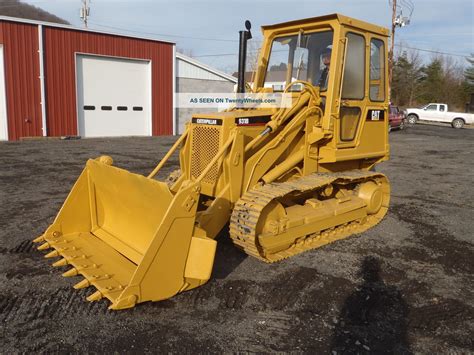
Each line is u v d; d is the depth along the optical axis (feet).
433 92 173.88
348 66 18.04
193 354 10.45
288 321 12.05
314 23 17.85
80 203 15.81
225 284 14.01
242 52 17.12
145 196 13.34
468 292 14.24
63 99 53.47
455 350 10.98
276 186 16.12
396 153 51.85
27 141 49.96
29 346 10.52
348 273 15.29
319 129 17.37
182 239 12.23
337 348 10.88
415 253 17.61
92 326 11.43
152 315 12.06
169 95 64.13
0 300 12.55
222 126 15.39
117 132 59.72
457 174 37.83
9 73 48.96
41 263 15.05
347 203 19.31
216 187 15.81
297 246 17.12
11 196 24.29
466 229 21.20
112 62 57.67
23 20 48.93
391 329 11.85
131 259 13.84
